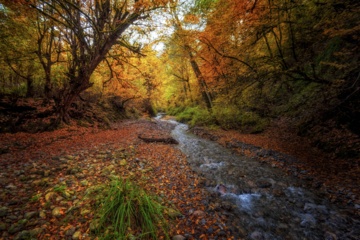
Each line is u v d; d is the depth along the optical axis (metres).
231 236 3.44
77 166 5.25
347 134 7.23
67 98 10.55
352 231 3.68
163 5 6.52
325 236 3.59
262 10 7.27
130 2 7.95
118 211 3.21
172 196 4.59
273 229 3.79
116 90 17.52
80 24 8.27
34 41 12.11
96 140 9.02
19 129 8.79
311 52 8.12
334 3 6.08
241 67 9.44
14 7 7.19
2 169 4.66
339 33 5.62
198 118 18.47
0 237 2.57
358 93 7.41
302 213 4.37
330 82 7.20
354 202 4.51
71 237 2.74
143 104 33.22
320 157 7.16
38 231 2.73
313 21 7.80
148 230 3.13
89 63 9.69
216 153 9.35
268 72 8.02
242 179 6.21
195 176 6.21
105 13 8.21
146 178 5.31
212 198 4.86
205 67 11.88
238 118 15.07
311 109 10.22
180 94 31.47
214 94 16.34
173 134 15.39
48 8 8.73
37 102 12.19
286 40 9.18
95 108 16.56
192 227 3.51
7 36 9.80
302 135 9.48
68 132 9.77
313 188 5.48
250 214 4.29
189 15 8.29
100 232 2.90
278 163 7.45
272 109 14.31
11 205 3.27
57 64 13.22
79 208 3.36
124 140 9.79
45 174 4.57
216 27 8.54
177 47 13.13
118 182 3.97
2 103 9.95
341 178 5.59
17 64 12.80
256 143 10.30
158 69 18.38
